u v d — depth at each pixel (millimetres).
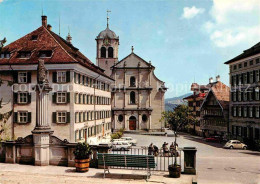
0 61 37250
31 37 40188
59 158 16062
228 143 40281
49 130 16219
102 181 12867
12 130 37188
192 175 14109
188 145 43750
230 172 16828
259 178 14883
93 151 15594
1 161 16844
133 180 13117
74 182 12648
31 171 14656
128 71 69875
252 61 45156
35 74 36938
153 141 49062
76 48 51156
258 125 42969
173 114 18203
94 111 46625
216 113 60344
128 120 69125
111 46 73125
